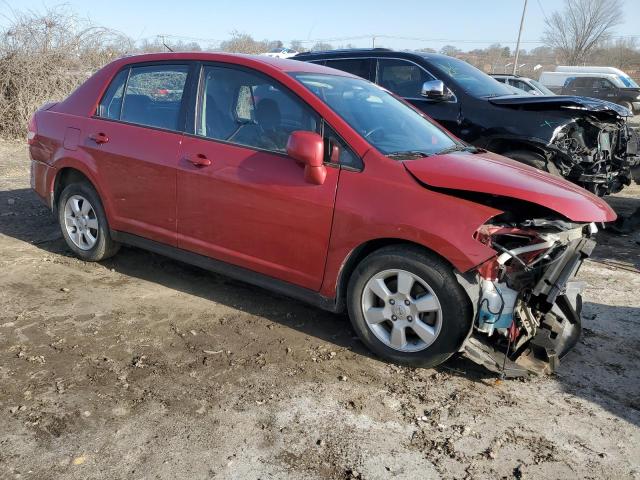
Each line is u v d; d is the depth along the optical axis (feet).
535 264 11.32
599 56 157.28
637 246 21.30
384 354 11.67
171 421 9.55
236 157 12.76
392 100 14.74
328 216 11.56
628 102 81.66
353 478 8.48
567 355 12.47
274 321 13.37
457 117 22.56
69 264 16.34
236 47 64.69
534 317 11.78
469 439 9.49
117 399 10.07
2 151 34.27
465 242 10.27
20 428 9.18
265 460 8.75
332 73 14.42
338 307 12.09
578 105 20.48
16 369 10.81
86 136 15.46
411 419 9.94
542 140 20.72
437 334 10.91
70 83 39.37
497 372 10.89
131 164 14.43
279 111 12.60
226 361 11.51
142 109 14.66
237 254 13.10
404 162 11.32
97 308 13.60
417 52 24.76
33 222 20.29
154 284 15.21
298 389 10.66
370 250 11.78
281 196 12.03
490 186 10.52
